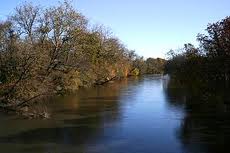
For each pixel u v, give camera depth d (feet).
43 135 98.27
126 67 403.54
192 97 172.24
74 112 135.95
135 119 119.55
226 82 121.70
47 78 132.98
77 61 174.40
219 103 129.29
